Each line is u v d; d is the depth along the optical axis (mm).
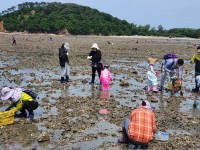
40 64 29250
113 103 15039
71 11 161875
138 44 75375
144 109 9922
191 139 10742
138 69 27266
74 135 10781
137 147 9836
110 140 10453
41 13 164875
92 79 19922
